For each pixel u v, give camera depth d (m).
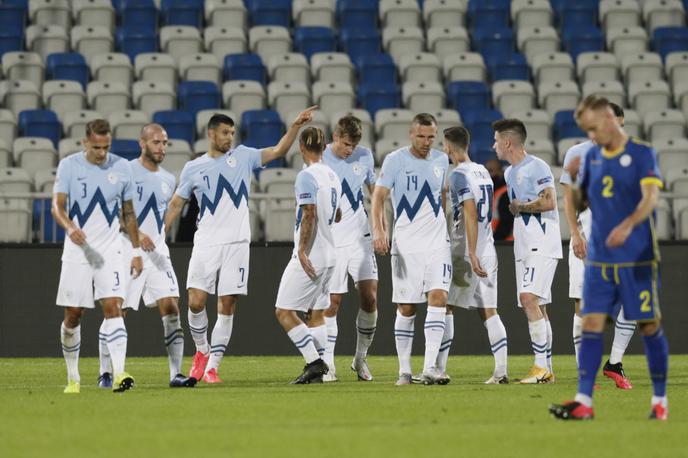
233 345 55.03
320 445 21.00
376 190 36.38
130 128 67.31
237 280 38.59
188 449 20.56
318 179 36.03
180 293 54.62
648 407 28.42
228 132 38.47
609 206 24.25
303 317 51.38
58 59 74.56
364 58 75.94
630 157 24.06
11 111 69.25
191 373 39.19
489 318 37.31
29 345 54.81
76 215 33.16
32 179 63.97
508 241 55.31
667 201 58.56
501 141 37.31
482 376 41.69
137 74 74.62
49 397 31.59
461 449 20.48
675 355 55.31
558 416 24.69
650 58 75.00
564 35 79.62
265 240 56.44
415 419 25.47
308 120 38.66
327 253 36.41
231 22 80.38
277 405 28.84
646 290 24.16
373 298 39.72
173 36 77.31
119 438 22.08
